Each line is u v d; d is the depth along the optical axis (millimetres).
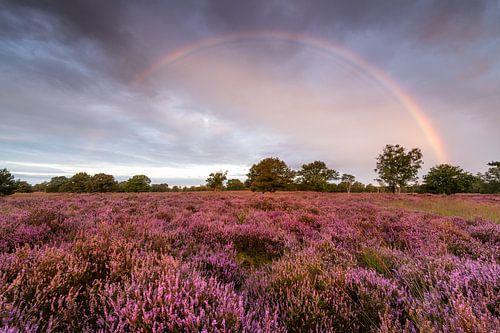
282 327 2027
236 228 5551
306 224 6871
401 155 52562
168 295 2037
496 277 2539
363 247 4348
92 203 12438
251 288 2887
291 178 55281
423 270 3172
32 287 2295
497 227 6031
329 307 2471
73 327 1981
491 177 52125
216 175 56062
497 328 1754
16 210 8633
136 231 4754
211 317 1965
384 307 2332
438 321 2035
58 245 4047
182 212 8188
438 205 16062
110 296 2180
